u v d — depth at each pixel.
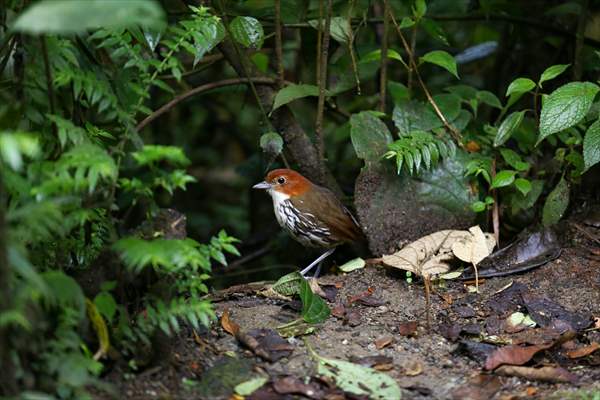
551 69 8.25
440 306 7.52
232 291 7.84
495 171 8.73
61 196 5.35
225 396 5.82
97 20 4.29
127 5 4.36
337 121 11.09
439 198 8.56
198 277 6.03
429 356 6.62
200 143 15.07
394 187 8.56
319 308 7.11
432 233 8.50
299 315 7.18
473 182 8.64
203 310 5.74
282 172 8.94
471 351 6.59
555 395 5.95
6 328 4.81
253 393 5.85
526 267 8.00
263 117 8.85
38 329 5.11
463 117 8.89
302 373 6.18
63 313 5.36
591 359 6.49
